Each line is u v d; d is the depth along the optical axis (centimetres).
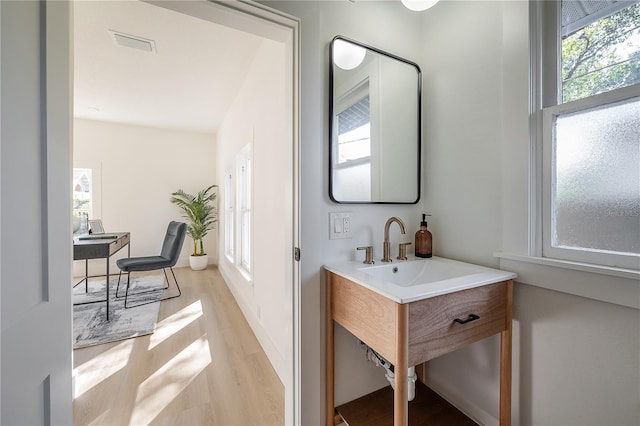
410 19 151
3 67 48
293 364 122
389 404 130
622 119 86
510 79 112
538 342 104
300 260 118
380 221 143
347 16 131
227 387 168
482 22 124
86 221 416
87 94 318
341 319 115
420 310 87
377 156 139
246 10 105
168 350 209
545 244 104
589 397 91
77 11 176
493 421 120
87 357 199
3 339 48
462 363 133
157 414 146
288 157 124
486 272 111
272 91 193
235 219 328
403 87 147
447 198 142
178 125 455
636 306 80
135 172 462
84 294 339
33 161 57
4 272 48
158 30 198
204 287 371
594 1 94
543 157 105
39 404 58
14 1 51
